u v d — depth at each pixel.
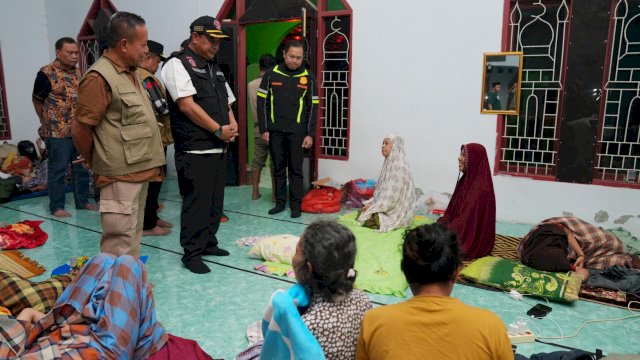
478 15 4.69
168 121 4.31
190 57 3.39
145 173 2.91
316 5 5.66
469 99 4.86
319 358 1.36
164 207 5.42
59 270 3.37
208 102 3.45
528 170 4.80
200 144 3.43
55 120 4.86
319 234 1.53
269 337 1.49
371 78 5.39
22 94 7.35
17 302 2.23
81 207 5.35
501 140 4.81
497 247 4.04
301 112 4.94
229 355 2.44
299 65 4.93
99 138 2.73
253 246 3.93
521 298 3.10
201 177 3.47
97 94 2.62
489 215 3.85
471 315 1.31
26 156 6.73
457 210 3.98
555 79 4.54
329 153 5.90
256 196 5.80
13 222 4.75
